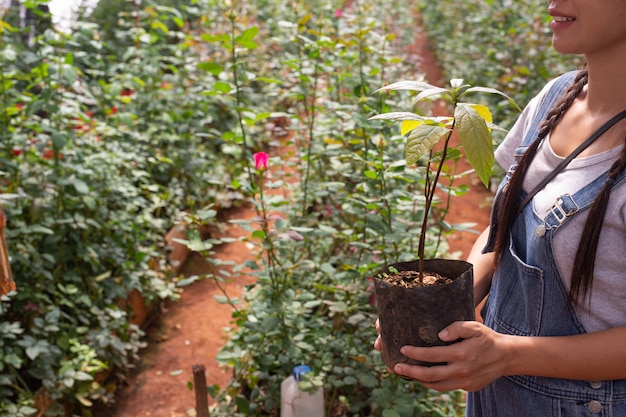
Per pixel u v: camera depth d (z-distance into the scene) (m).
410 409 2.44
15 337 3.02
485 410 1.43
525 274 1.26
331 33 4.71
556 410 1.24
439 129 1.06
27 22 6.36
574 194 1.18
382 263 3.04
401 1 14.62
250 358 2.99
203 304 4.39
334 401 2.88
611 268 1.15
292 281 3.20
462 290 1.17
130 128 5.06
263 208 2.75
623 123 1.16
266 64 6.86
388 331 1.19
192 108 5.75
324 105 3.59
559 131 1.28
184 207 5.23
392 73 5.28
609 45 1.15
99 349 3.48
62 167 3.80
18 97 4.06
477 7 10.29
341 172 3.46
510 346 1.17
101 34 7.25
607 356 1.15
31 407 3.03
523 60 6.18
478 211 5.74
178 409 3.44
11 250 3.38
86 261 3.80
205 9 6.73
